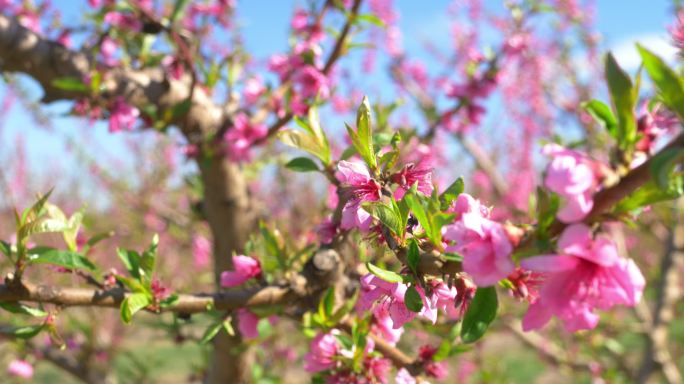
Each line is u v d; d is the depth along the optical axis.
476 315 1.10
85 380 3.87
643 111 1.11
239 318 1.96
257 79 3.56
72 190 10.26
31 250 1.54
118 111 2.87
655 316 5.13
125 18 3.10
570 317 1.00
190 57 2.85
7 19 2.86
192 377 3.88
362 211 1.29
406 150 2.64
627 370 5.05
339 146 5.90
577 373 5.65
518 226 1.06
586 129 5.66
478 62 3.81
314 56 2.91
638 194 0.93
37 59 2.90
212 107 3.13
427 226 1.13
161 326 3.01
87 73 2.94
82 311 5.18
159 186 6.56
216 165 3.09
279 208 5.72
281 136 1.67
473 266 0.96
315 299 1.94
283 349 4.93
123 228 6.66
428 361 1.82
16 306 1.54
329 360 1.79
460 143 5.80
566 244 0.92
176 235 5.66
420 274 1.18
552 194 0.97
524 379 8.03
